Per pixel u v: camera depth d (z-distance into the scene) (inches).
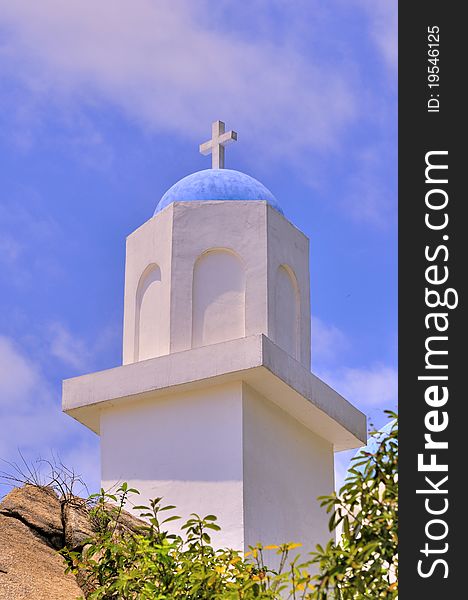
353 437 619.2
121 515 515.5
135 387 581.0
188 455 562.3
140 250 629.9
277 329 602.2
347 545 305.9
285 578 342.6
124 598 369.1
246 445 552.1
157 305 610.2
